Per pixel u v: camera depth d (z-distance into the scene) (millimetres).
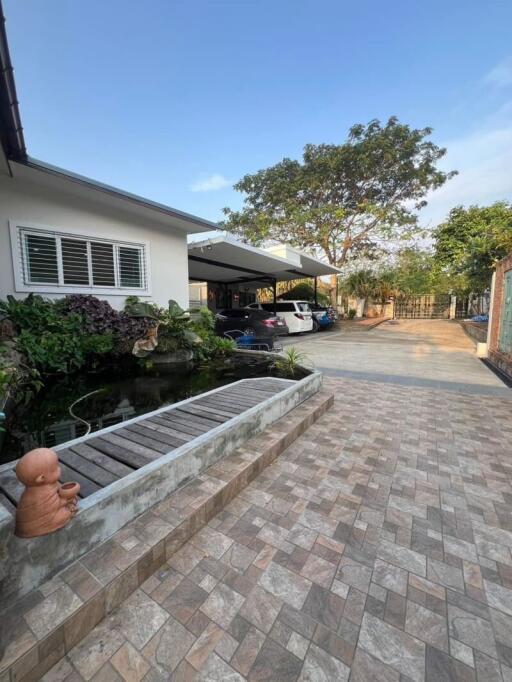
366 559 1885
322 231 19188
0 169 4602
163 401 4121
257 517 2211
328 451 3193
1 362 3393
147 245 6875
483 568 1842
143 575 1673
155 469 2051
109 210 6227
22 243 5234
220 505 2258
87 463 2252
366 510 2314
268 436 3162
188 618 1508
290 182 20062
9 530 1358
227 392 4070
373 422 3979
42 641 1253
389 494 2508
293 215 19094
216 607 1565
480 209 15742
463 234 15859
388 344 11227
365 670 1320
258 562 1838
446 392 5328
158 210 6418
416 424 3928
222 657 1351
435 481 2697
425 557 1909
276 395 3691
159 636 1424
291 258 11984
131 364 5953
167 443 2576
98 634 1424
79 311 5516
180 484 2260
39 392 4398
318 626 1490
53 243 5570
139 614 1519
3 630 1272
